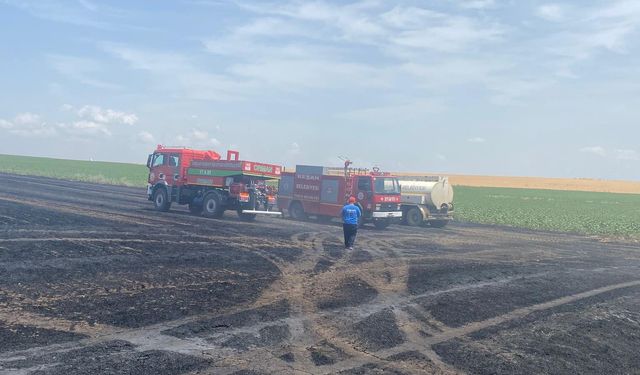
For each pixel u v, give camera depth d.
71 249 13.13
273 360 6.69
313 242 18.34
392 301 10.36
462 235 25.44
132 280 10.47
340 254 16.03
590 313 10.29
